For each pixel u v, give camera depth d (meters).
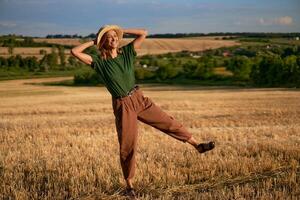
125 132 6.70
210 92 57.09
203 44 153.38
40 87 76.50
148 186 7.37
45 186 7.43
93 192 7.13
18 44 137.25
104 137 13.69
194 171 8.34
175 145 11.61
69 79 94.69
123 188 7.30
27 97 52.09
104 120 20.80
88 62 6.62
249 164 8.64
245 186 6.97
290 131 14.79
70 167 8.74
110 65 6.61
